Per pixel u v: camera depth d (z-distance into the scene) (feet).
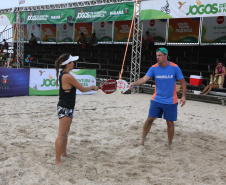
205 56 42.60
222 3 30.78
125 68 49.83
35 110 26.04
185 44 44.24
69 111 12.84
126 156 15.12
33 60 66.90
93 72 38.50
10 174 11.70
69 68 12.96
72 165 13.21
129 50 50.06
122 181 11.80
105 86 13.79
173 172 13.07
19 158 13.39
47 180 11.37
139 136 18.85
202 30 42.19
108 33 53.42
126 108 28.89
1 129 19.13
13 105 28.22
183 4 33.96
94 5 41.27
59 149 12.98
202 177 12.44
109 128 20.74
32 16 49.29
